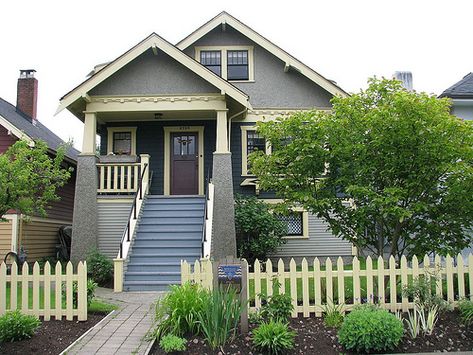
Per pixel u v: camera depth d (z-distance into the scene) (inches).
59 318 303.7
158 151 673.6
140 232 513.7
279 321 256.7
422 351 241.3
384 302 294.4
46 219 679.1
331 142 354.9
